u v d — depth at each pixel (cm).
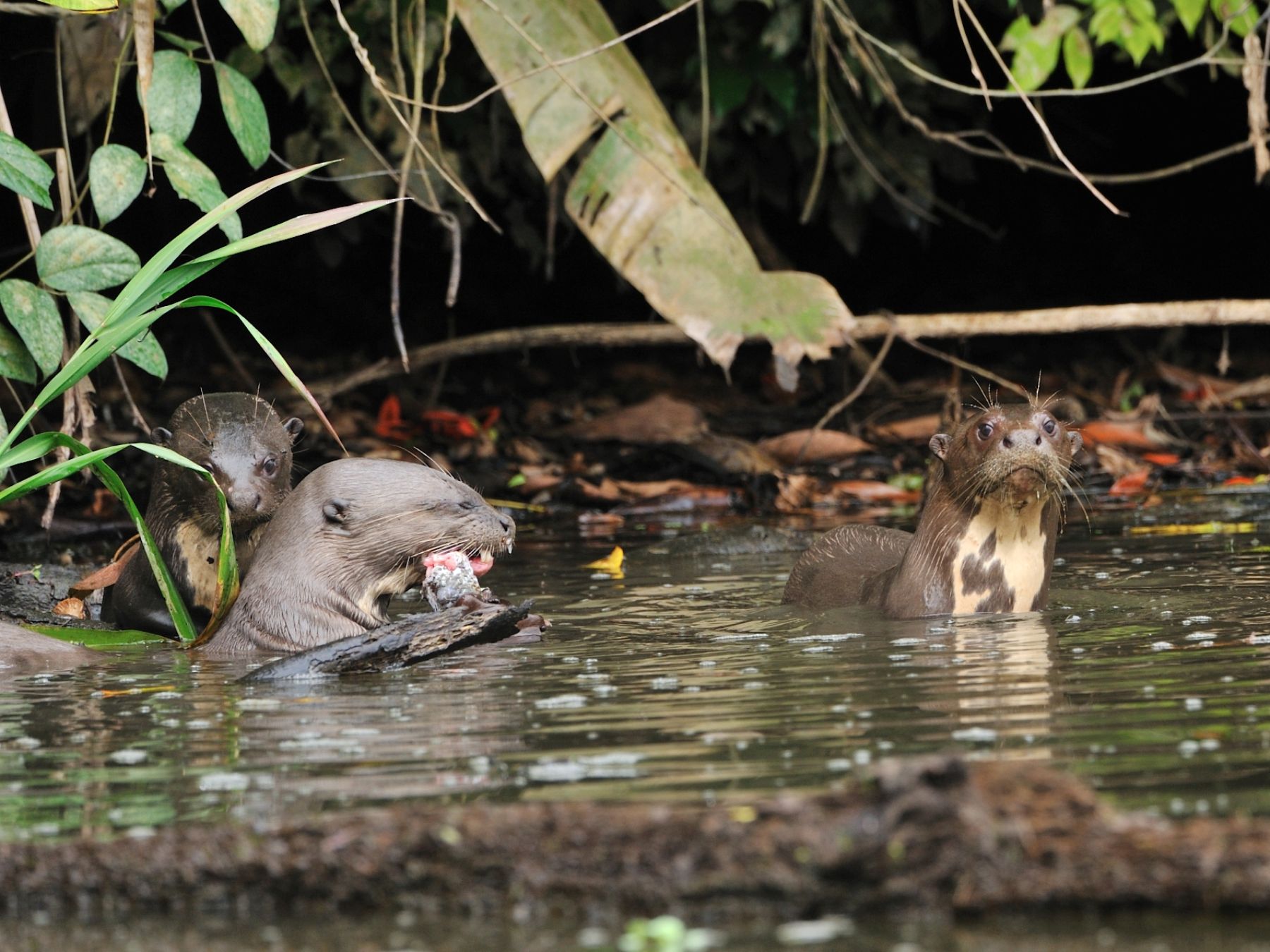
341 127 1795
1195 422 1984
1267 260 2772
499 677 782
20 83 1731
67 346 1145
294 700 740
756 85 1972
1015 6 1805
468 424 1991
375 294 2558
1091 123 2638
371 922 447
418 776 566
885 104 2052
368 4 1670
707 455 1822
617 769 563
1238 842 419
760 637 882
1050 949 402
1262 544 1185
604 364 2512
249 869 464
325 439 1902
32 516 1563
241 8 1082
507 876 450
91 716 723
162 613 1061
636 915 438
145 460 1766
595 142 1438
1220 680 686
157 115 1077
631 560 1295
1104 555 1184
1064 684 693
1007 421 954
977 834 424
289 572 939
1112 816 432
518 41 1395
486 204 2286
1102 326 1521
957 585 960
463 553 948
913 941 411
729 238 1416
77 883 474
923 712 645
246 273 2495
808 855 428
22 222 2173
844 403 1617
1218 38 1716
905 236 2753
